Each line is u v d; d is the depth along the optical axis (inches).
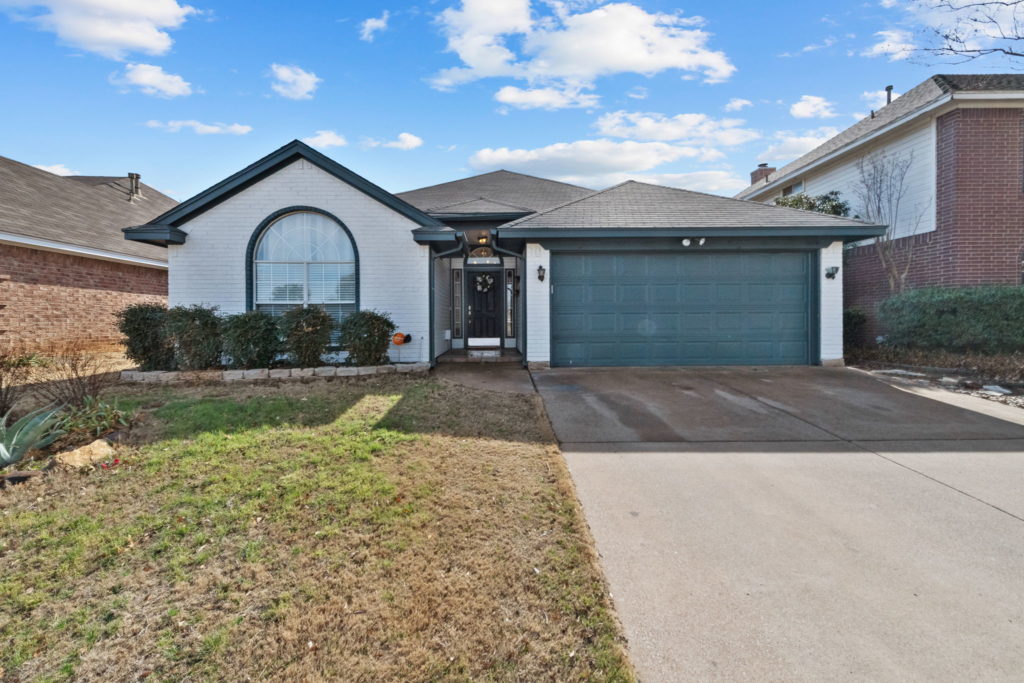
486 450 182.4
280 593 100.3
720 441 196.2
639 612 94.0
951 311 349.4
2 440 166.6
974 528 124.8
